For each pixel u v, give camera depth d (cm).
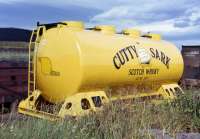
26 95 1364
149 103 915
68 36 1016
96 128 712
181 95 947
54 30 1059
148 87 1264
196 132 820
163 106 891
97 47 1038
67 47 1010
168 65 1321
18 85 1339
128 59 1127
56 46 1034
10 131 590
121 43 1139
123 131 695
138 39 1251
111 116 744
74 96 999
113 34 1169
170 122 798
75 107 966
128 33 1257
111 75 1070
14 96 1320
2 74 1287
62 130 631
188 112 868
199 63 1883
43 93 1083
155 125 786
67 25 1057
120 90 1136
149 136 695
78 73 986
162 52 1303
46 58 1052
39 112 1020
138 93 1216
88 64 995
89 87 1020
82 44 1001
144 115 779
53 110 1009
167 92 1322
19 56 1463
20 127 634
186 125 845
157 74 1270
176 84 1420
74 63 993
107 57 1055
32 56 1131
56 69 1030
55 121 699
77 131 664
